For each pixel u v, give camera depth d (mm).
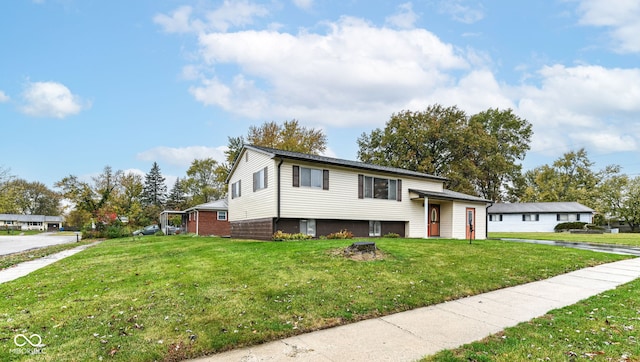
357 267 8055
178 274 7605
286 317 5012
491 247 12273
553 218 41625
